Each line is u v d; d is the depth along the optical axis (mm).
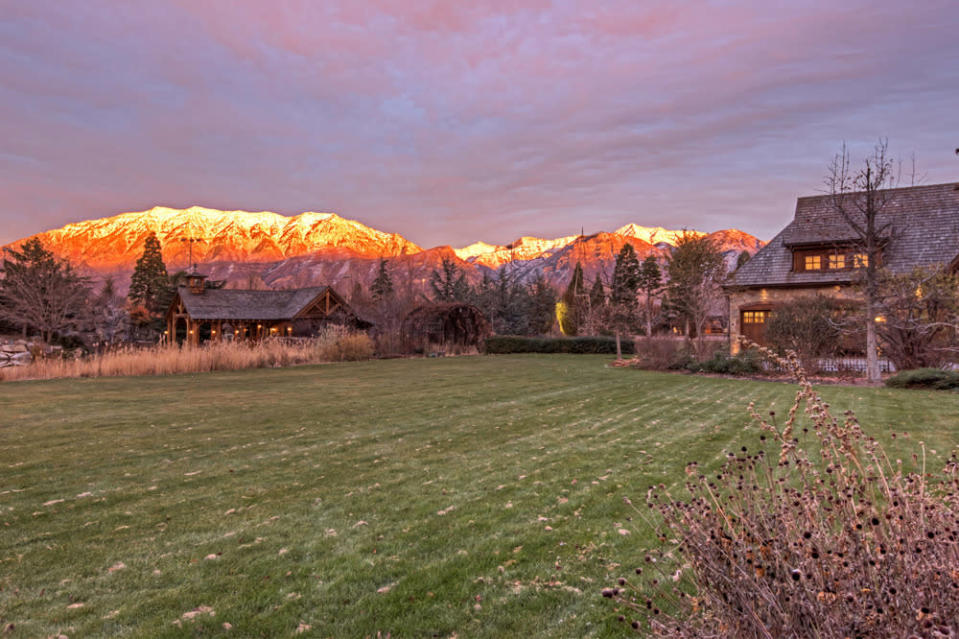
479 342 39219
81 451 7672
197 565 4000
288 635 3098
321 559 4098
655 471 6266
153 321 55844
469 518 4922
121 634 3107
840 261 25375
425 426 9422
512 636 3072
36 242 49875
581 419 9930
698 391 14031
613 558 4027
